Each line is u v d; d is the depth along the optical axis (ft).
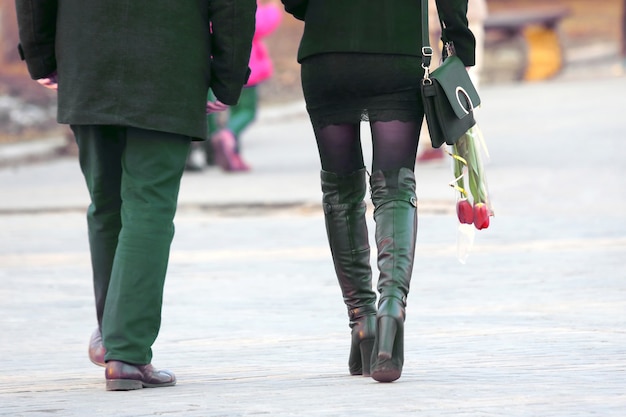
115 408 34.94
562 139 137.39
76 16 38.93
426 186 103.40
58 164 160.45
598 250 70.33
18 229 92.99
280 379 39.99
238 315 55.26
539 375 39.04
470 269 65.72
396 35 38.11
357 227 40.42
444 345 45.88
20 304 60.44
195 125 39.04
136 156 38.68
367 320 40.09
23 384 40.96
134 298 38.22
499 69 237.66
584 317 51.08
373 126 38.86
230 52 39.37
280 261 71.92
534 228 79.77
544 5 312.50
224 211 98.17
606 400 34.68
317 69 38.86
